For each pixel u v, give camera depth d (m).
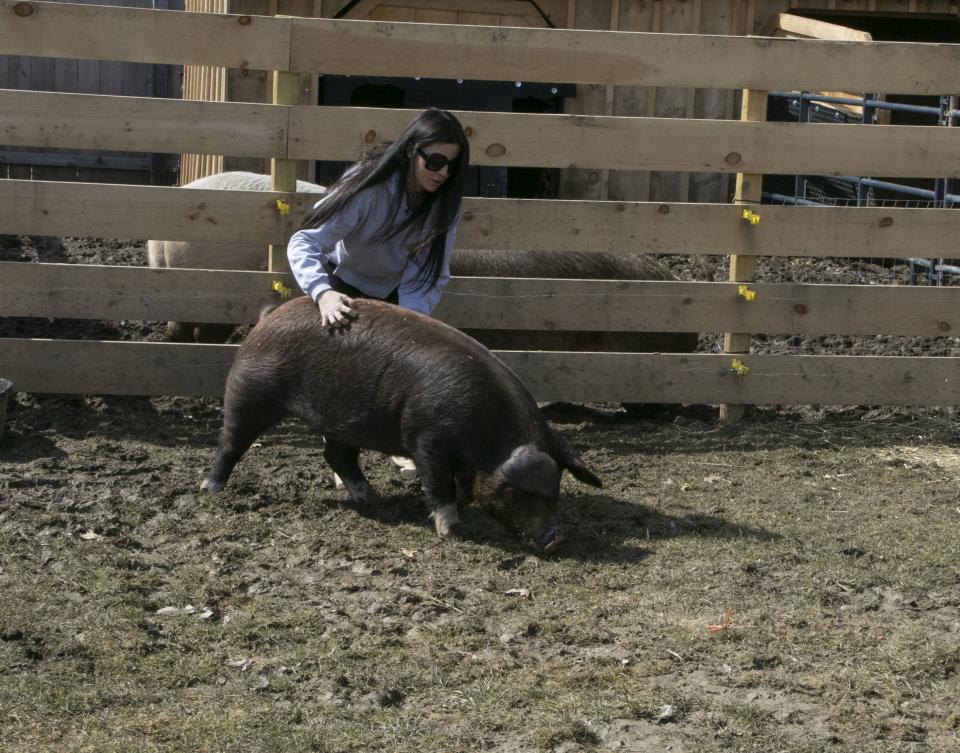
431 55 7.65
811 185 15.08
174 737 4.10
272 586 5.44
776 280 12.21
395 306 6.09
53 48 7.41
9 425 7.64
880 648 4.94
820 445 7.94
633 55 7.76
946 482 7.23
